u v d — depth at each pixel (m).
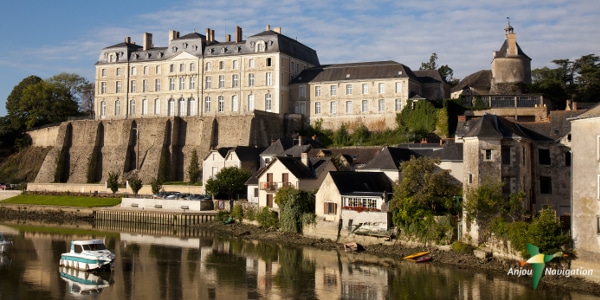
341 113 97.56
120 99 112.56
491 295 38.69
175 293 40.41
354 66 99.31
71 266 48.34
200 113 105.12
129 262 50.16
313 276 44.53
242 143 95.50
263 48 101.25
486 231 47.72
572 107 65.19
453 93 95.31
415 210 51.88
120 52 113.56
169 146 102.19
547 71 105.69
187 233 67.19
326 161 68.12
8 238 63.69
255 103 101.44
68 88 134.62
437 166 59.75
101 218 82.06
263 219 65.38
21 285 42.59
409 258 49.06
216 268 47.66
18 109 126.69
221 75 104.31
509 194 49.03
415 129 88.94
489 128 49.09
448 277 43.38
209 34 110.69
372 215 54.31
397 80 93.50
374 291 40.31
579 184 41.50
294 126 99.38
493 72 87.38
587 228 40.75
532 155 53.44
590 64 95.50
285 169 65.19
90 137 109.81
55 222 80.19
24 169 117.50
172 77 108.25
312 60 110.81
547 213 43.94
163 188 89.88
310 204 61.22
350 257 50.78
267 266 48.09
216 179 78.38
